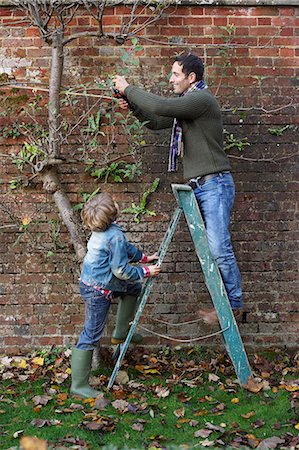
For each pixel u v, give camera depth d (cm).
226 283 436
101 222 413
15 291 512
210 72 506
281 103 510
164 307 514
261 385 432
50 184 480
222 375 462
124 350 432
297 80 510
